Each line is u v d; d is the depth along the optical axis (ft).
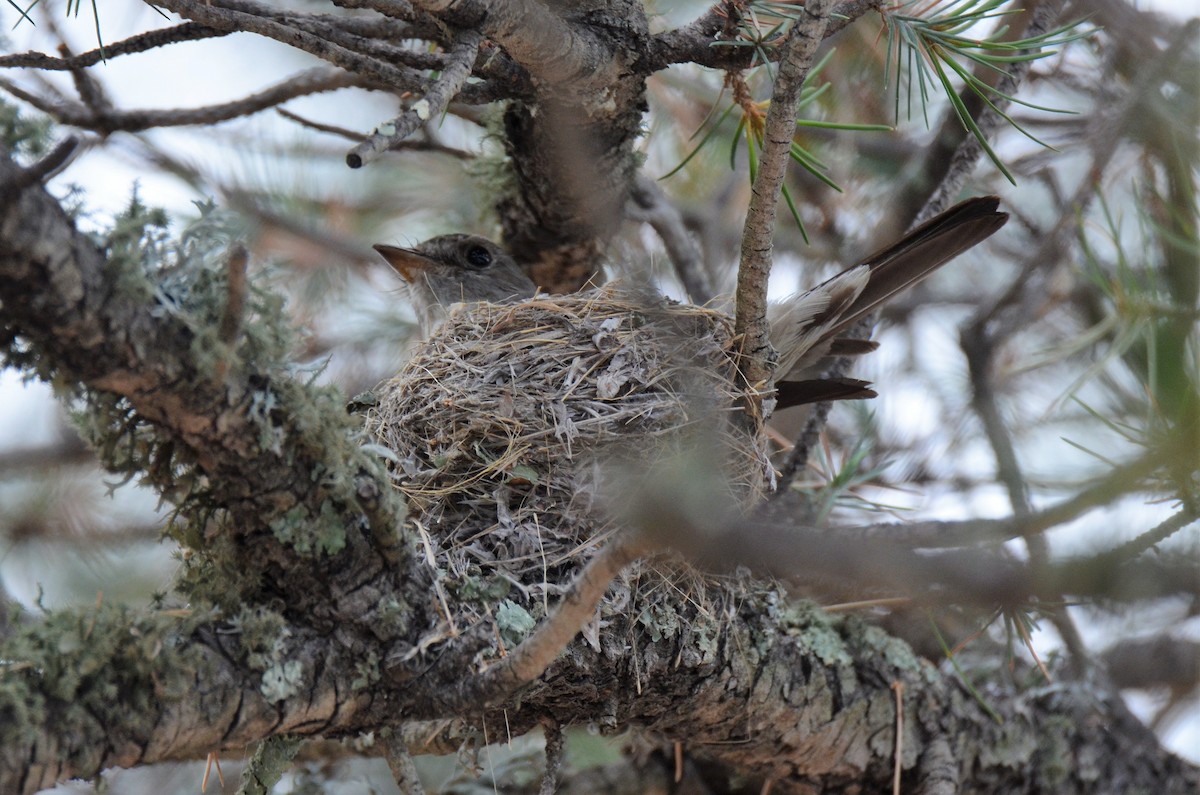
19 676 12.35
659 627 17.34
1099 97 27.73
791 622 20.21
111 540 27.76
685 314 21.30
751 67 18.97
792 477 23.36
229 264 12.19
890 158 31.17
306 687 14.28
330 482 14.24
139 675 12.90
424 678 14.87
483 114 23.76
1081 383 18.94
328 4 25.44
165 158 27.22
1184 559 10.04
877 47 26.63
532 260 25.04
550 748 17.57
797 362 24.04
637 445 19.21
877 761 20.98
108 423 13.65
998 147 30.12
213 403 13.30
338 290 30.12
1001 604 10.03
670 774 24.76
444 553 17.07
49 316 12.19
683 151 30.04
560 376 20.25
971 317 28.55
